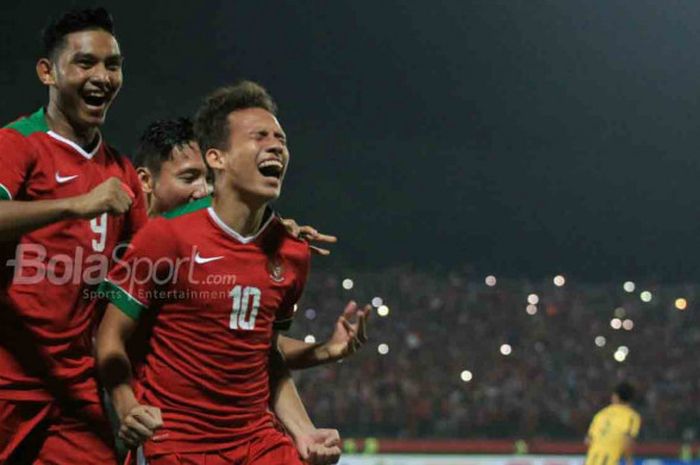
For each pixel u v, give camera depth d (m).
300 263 4.49
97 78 4.46
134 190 4.74
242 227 4.32
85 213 3.98
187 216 4.31
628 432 13.49
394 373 24.75
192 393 4.29
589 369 26.56
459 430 23.52
